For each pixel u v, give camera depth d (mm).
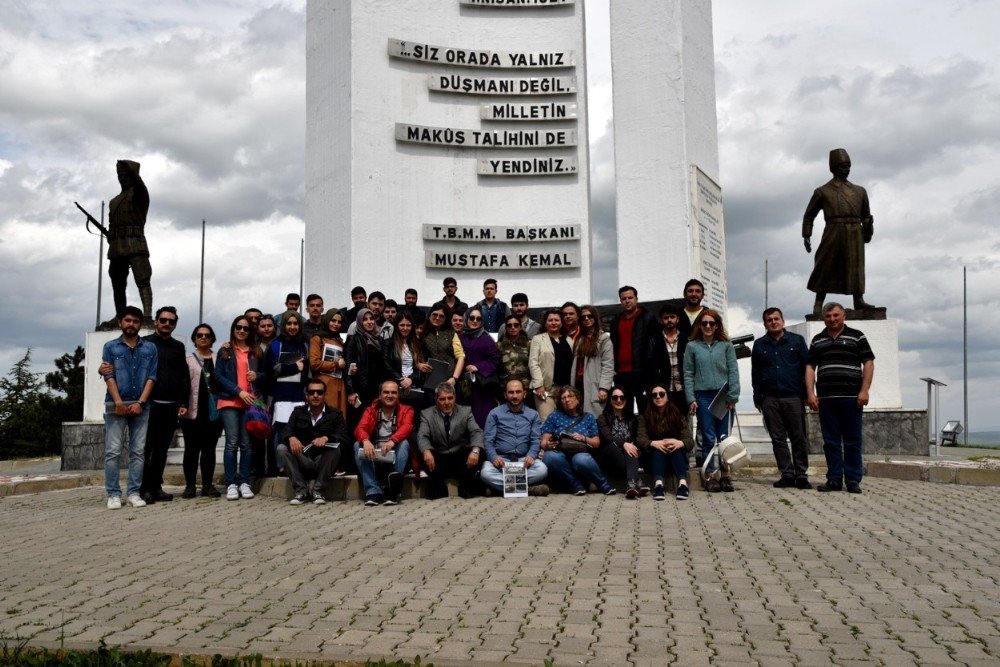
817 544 6938
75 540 7621
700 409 10125
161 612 5258
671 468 9898
